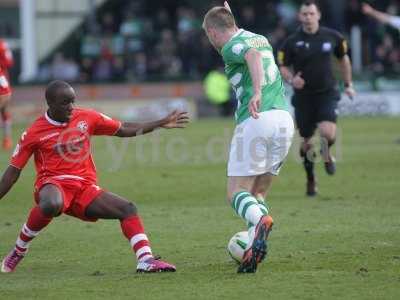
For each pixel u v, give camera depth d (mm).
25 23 93312
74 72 88500
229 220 30766
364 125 72812
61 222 30766
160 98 85375
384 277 21219
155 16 100000
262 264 23016
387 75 84625
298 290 20109
